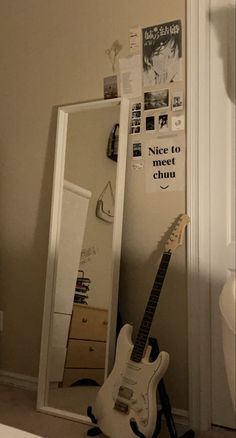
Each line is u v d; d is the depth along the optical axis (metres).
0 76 2.54
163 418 1.97
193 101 1.94
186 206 1.95
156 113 2.04
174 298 1.98
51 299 2.19
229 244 1.90
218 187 1.93
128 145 2.11
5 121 2.53
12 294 2.46
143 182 2.07
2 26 2.54
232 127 1.92
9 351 2.46
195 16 1.94
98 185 2.11
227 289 1.32
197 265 1.92
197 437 1.82
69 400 2.05
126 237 2.11
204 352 1.91
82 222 2.14
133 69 2.10
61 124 2.27
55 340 2.15
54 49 2.36
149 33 2.07
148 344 1.80
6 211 2.50
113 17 2.17
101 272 2.04
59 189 2.24
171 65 2.01
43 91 2.39
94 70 2.22
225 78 1.92
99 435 1.83
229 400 1.88
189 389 1.92
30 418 2.00
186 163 1.96
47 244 2.35
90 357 2.03
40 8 2.41
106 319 2.00
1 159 2.54
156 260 2.03
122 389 1.77
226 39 1.92
